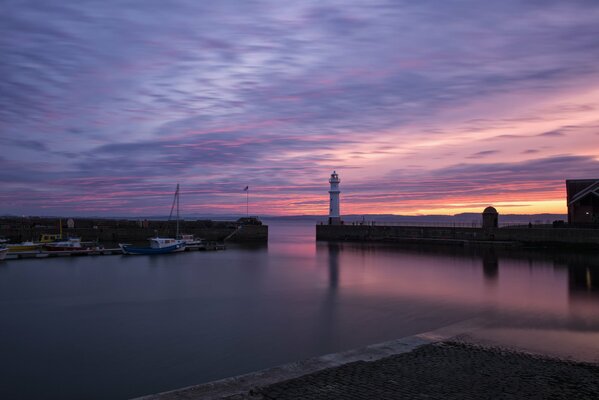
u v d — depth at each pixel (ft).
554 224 192.95
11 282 122.52
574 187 195.52
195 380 51.83
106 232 257.34
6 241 218.79
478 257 169.48
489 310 81.76
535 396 35.96
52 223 261.85
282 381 38.04
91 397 47.93
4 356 60.23
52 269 150.20
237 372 53.88
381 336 67.51
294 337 67.56
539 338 58.34
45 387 50.44
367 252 202.39
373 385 37.47
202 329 72.38
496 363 44.60
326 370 41.09
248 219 297.33
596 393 36.81
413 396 35.37
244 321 77.30
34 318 80.48
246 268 151.64
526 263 147.64
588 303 85.76
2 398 47.80
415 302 91.20
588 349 52.01
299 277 129.18
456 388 37.32
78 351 62.03
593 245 170.19
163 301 95.35
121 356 59.88
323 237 284.82
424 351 48.29
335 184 290.15
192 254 204.44
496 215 211.61
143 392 48.96
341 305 89.56
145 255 199.11
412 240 238.89
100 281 124.26
